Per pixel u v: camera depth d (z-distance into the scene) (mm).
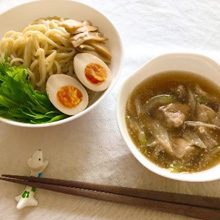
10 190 306
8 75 317
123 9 439
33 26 372
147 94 329
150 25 421
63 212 293
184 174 276
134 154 271
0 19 375
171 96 327
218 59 382
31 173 312
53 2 383
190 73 333
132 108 319
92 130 337
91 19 377
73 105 326
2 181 311
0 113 319
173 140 304
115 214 289
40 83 355
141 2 443
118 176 308
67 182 298
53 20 385
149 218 284
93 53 346
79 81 345
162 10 433
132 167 312
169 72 333
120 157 319
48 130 337
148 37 411
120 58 342
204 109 314
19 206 287
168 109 315
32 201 294
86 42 349
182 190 295
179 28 417
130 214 288
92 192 289
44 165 312
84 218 289
